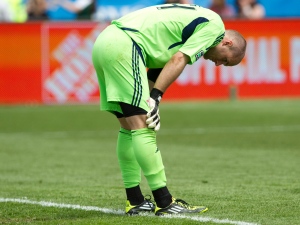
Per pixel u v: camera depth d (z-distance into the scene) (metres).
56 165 31.88
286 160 32.69
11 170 30.45
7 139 42.00
